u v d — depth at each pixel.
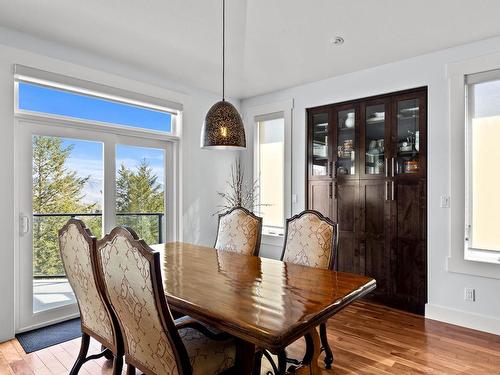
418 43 2.90
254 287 1.67
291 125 4.16
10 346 2.52
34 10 2.37
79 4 2.31
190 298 1.50
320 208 3.90
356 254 3.59
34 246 2.88
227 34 2.77
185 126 4.00
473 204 2.95
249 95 4.52
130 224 3.59
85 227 1.66
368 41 2.87
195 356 1.47
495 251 2.84
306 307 1.39
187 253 2.56
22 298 2.79
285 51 3.09
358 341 2.57
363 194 3.55
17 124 2.77
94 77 3.13
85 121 3.16
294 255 2.44
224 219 2.96
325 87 3.85
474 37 2.78
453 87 2.95
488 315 2.75
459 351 2.41
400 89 3.28
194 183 4.13
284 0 2.29
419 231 3.16
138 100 3.50
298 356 2.36
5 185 2.59
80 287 1.79
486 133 2.88
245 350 1.52
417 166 3.19
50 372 2.16
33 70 2.73
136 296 1.33
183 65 3.43
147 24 2.60
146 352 1.46
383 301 3.39
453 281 2.94
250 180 4.62
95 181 3.29
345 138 3.73
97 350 2.44
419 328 2.81
